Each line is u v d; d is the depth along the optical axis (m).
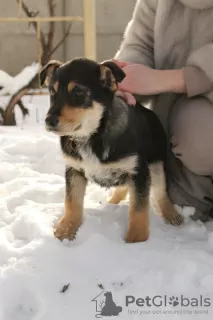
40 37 6.09
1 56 6.60
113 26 6.73
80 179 2.15
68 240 2.04
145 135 2.13
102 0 6.62
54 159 3.09
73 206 2.13
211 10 2.18
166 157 2.34
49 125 1.87
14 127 4.34
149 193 2.08
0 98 4.60
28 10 6.52
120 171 2.06
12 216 2.24
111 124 1.99
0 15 6.51
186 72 2.17
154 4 2.38
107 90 1.99
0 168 2.93
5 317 1.59
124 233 2.12
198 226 2.22
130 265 1.81
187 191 2.38
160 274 1.74
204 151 2.16
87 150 2.02
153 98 2.44
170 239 2.07
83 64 1.96
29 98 5.29
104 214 2.27
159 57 2.35
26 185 2.67
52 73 2.02
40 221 2.12
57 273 1.75
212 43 2.15
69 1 6.54
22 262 1.80
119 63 2.27
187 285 1.70
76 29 6.66
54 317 1.55
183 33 2.27
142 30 2.45
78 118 1.92
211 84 2.14
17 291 1.67
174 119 2.27
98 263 1.82
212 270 1.79
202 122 2.13
